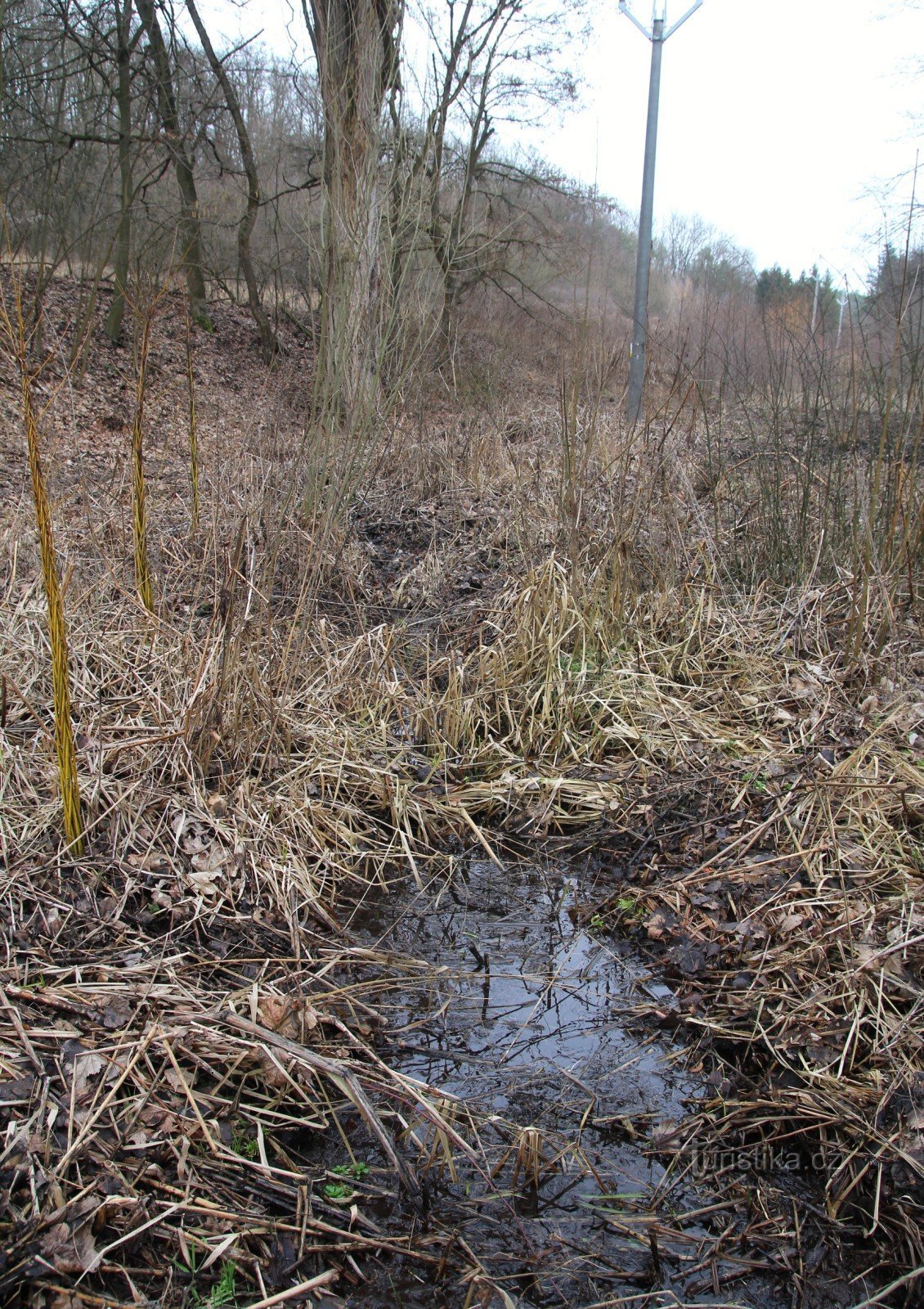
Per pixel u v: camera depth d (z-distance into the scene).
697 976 3.29
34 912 3.08
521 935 3.57
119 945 3.07
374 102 6.67
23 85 11.73
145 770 3.77
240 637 4.21
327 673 4.89
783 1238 2.41
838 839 3.68
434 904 3.73
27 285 11.51
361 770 4.35
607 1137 2.70
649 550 5.89
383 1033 3.04
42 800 3.54
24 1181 2.23
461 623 5.84
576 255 14.44
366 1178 2.52
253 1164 2.43
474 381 10.14
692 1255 2.37
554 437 7.91
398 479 8.20
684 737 4.59
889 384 5.15
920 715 4.47
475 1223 2.42
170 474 8.57
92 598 4.98
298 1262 2.25
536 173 16.70
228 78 15.28
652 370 8.74
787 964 3.19
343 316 6.36
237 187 16.02
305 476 6.38
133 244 10.95
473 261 13.70
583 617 5.17
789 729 4.60
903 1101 2.66
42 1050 2.56
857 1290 2.28
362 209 6.50
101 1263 2.13
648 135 11.09
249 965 3.16
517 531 6.32
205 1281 2.17
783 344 7.06
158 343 14.28
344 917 3.61
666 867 3.85
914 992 2.88
